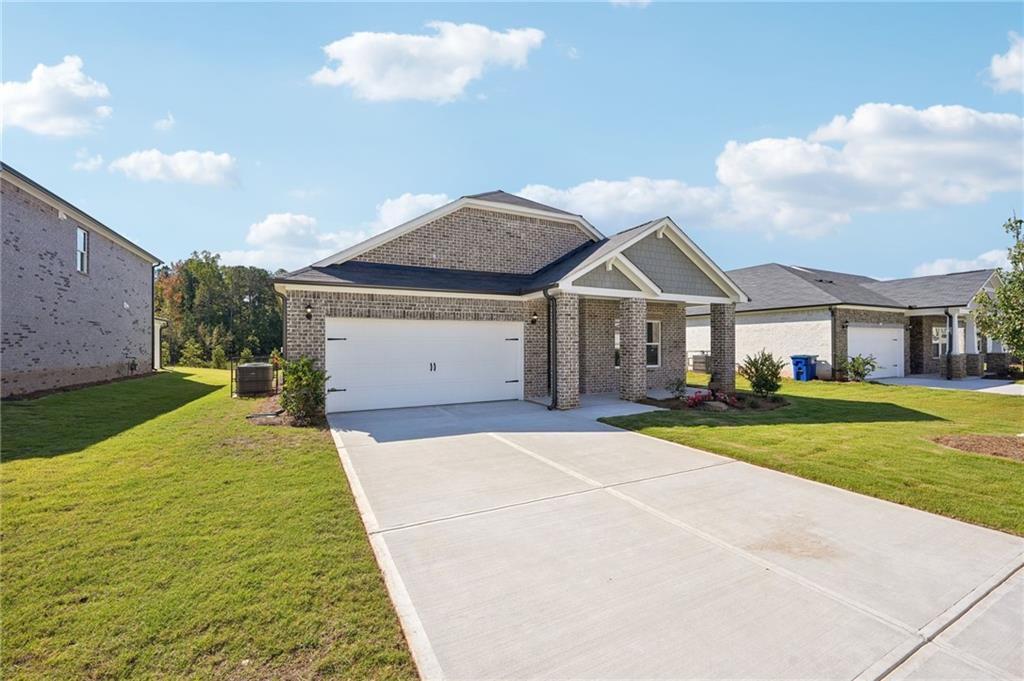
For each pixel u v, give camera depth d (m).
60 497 5.43
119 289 20.41
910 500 5.55
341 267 13.11
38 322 14.55
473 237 15.27
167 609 3.26
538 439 8.80
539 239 16.34
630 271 13.65
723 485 6.19
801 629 3.15
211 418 10.65
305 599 3.42
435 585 3.68
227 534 4.49
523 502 5.54
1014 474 6.48
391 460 7.33
